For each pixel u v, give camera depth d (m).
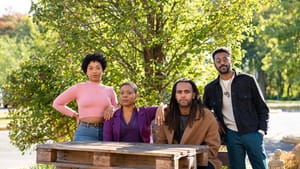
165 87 7.32
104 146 4.12
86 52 7.11
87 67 5.13
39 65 7.39
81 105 5.04
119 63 7.35
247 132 4.96
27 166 10.94
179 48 7.38
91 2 7.16
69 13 7.11
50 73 7.31
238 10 7.27
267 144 15.75
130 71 7.36
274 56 19.58
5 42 33.00
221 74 4.97
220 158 5.26
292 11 17.97
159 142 4.72
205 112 4.61
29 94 7.36
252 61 48.09
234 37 7.35
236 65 7.97
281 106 40.34
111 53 7.09
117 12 7.20
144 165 3.84
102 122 5.04
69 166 4.12
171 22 7.50
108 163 3.91
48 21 7.10
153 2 7.03
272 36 18.33
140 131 4.73
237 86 4.97
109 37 7.11
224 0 7.35
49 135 7.40
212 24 7.25
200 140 4.56
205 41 7.23
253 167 5.06
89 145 4.21
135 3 7.23
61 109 5.18
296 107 38.94
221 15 7.25
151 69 7.32
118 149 3.87
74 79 7.00
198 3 7.69
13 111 7.52
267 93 60.75
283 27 18.08
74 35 6.92
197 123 4.55
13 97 7.45
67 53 7.20
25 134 7.43
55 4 7.00
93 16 7.25
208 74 7.58
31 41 31.58
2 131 19.47
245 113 4.97
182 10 7.56
